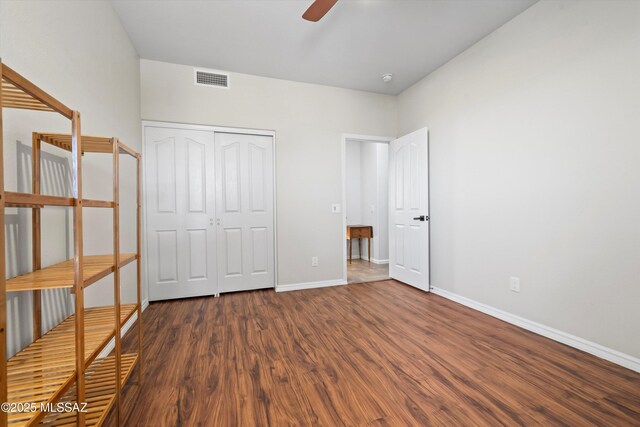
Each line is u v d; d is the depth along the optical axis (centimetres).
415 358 187
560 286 207
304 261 359
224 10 226
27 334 118
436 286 329
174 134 312
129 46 260
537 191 222
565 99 203
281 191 349
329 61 306
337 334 224
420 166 339
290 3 219
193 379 166
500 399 146
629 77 171
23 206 109
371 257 544
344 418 134
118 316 132
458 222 296
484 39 264
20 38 117
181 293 316
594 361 181
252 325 243
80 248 97
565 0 202
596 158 187
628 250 172
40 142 127
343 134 376
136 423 132
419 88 353
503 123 248
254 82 338
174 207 314
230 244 336
